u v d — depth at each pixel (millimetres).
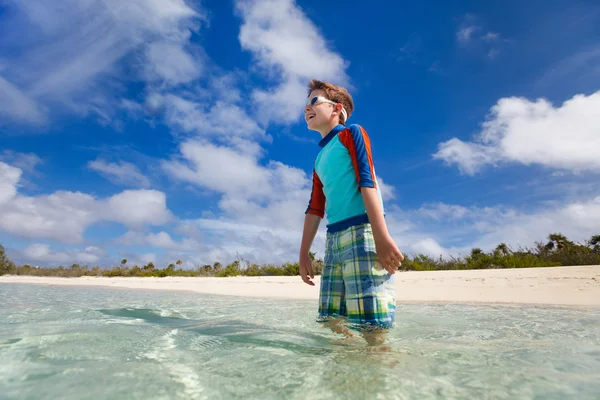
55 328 1631
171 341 1399
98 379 886
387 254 1890
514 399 775
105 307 2867
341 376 933
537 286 4246
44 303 3314
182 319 2152
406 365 1042
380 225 1932
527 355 1160
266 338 1479
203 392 816
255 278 9336
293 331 1672
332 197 2238
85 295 4703
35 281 10852
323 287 2209
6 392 792
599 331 1678
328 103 2512
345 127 2404
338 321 1897
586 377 918
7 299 3822
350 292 1950
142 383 863
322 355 1179
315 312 2578
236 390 831
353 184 2133
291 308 2893
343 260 2055
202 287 6703
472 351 1226
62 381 870
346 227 2090
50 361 1048
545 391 819
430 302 3416
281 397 792
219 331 1654
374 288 1898
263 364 1053
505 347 1303
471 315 2336
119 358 1104
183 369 990
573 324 1895
